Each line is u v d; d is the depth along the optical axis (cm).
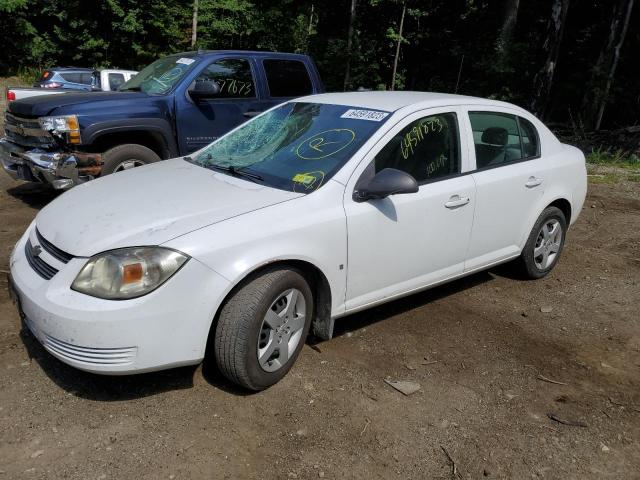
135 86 731
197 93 677
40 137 624
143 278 286
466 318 450
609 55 2098
